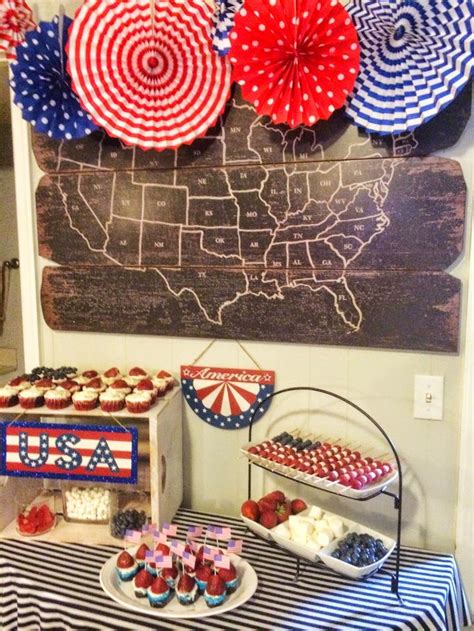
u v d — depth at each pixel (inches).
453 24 46.6
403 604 45.0
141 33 53.1
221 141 56.6
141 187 59.4
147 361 62.8
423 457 55.5
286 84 50.4
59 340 64.8
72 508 57.0
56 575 48.6
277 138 55.1
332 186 54.2
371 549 48.6
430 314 53.2
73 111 57.1
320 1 47.0
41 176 62.4
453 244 51.8
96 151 60.1
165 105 55.5
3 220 114.3
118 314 61.9
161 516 54.8
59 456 53.8
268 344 58.9
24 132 61.9
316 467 49.6
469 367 52.6
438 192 51.6
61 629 45.2
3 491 55.9
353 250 54.4
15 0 54.4
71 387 56.7
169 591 45.3
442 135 50.8
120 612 44.0
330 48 48.5
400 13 47.1
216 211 57.7
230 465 61.9
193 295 59.5
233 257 57.9
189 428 62.4
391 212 53.0
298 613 43.8
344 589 46.9
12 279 115.9
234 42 49.0
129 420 55.8
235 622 42.8
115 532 54.1
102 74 54.6
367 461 51.3
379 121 50.5
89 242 61.7
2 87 79.4
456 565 53.0
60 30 54.1
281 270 56.7
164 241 59.6
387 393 55.9
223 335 59.2
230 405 60.7
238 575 48.0
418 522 56.2
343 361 56.9
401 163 52.2
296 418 59.1
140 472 56.1
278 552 52.2
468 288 52.1
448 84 47.9
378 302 54.4
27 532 54.5
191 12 52.0
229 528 51.6
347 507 58.3
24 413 54.8
